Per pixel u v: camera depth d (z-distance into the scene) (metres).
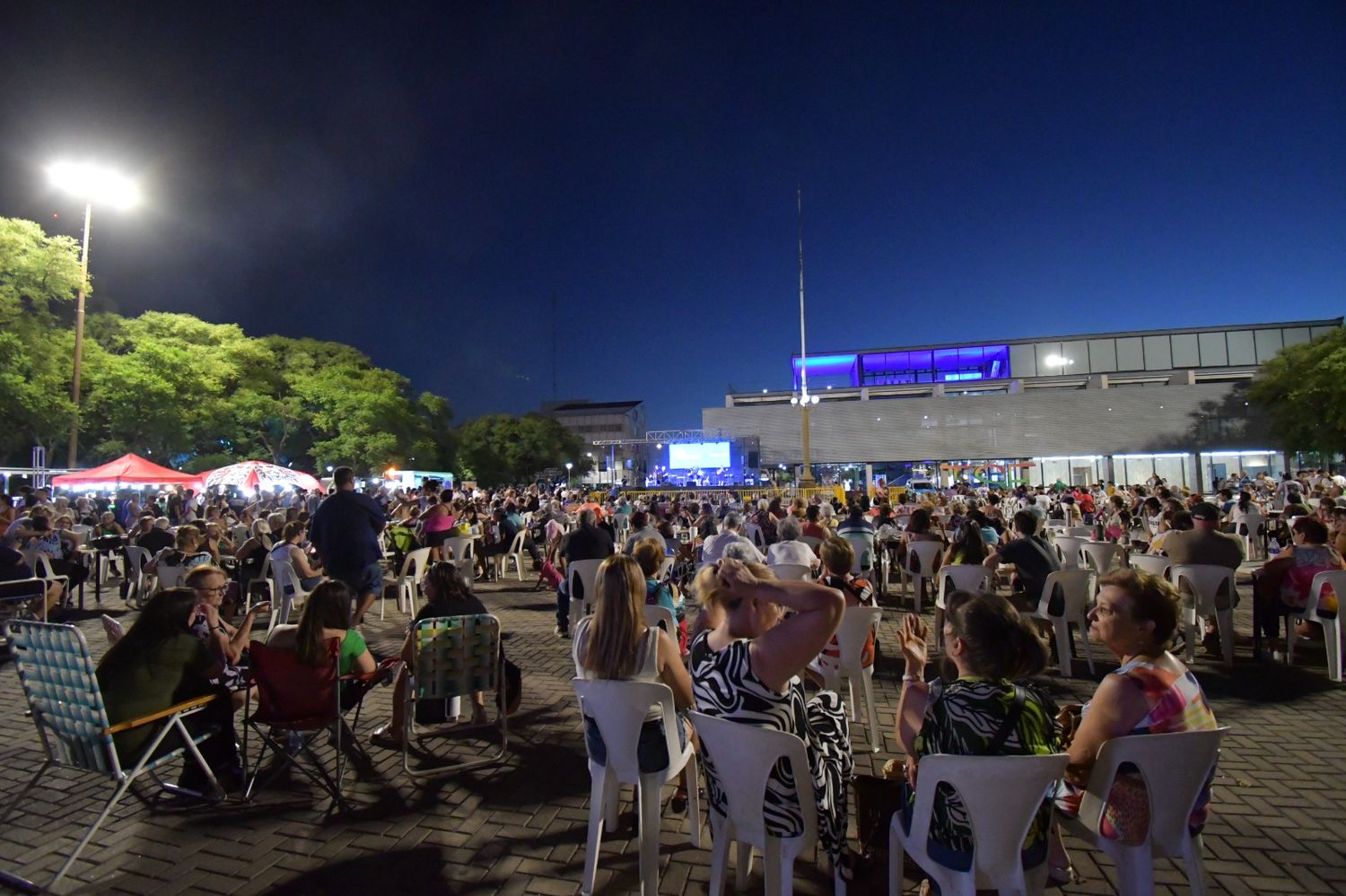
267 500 23.75
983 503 14.55
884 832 3.10
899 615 9.30
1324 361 33.91
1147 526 13.75
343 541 6.77
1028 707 2.32
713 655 2.70
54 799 4.11
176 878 3.26
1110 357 57.31
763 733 2.49
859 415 55.31
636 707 2.95
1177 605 2.58
